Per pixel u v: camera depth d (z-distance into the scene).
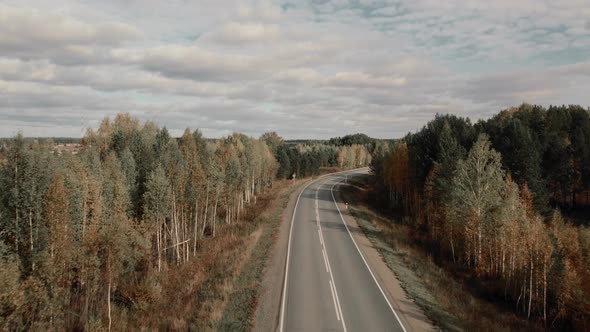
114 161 38.09
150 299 25.45
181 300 24.81
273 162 86.25
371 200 71.75
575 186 56.62
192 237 42.88
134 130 62.59
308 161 117.81
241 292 23.36
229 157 53.28
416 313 21.02
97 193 28.70
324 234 40.34
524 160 45.62
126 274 30.83
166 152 47.78
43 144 30.48
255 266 28.66
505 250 33.09
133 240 29.36
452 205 37.41
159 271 32.50
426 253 39.56
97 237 24.88
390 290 24.45
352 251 33.91
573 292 26.97
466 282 32.59
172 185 38.25
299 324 19.11
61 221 23.41
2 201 25.28
